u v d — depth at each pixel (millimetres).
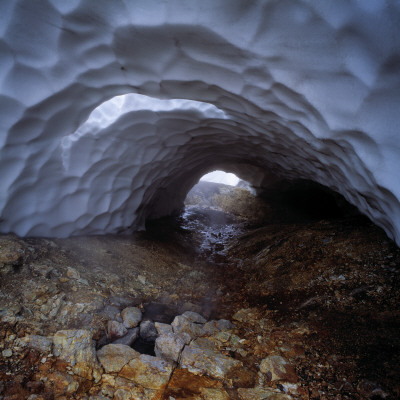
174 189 6805
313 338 2211
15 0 1699
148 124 3270
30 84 2086
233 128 3371
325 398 1672
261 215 8234
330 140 2031
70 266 2803
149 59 1992
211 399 1671
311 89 1782
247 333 2449
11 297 2061
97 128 2984
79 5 1677
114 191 3672
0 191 2445
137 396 1633
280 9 1511
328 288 2834
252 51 1727
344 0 1341
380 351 1887
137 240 4336
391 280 2605
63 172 2947
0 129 2182
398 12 1226
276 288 3213
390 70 1392
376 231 3408
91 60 2059
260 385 1822
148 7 1623
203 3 1556
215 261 4750
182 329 2371
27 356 1685
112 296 2703
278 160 4207
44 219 3012
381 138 1595
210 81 2133
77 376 1677
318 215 8141
